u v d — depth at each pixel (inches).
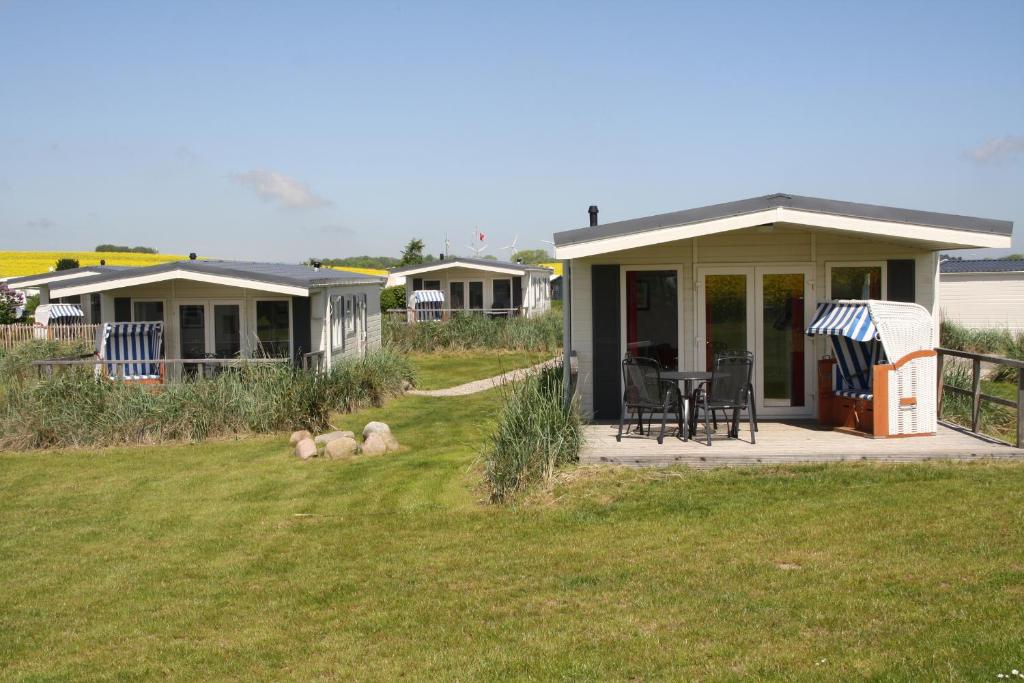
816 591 233.6
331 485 415.5
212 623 254.4
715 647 204.8
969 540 265.3
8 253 2304.4
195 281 666.8
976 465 357.4
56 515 382.0
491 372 910.4
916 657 188.7
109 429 531.8
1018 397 375.6
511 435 374.9
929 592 226.1
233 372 595.5
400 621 241.8
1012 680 173.6
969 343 912.9
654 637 213.9
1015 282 1042.7
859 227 400.5
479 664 207.3
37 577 301.9
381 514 361.1
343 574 289.0
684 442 401.4
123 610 269.0
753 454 371.2
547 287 1669.5
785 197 403.2
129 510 387.2
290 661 221.8
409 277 1434.5
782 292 454.9
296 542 330.3
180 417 539.2
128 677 218.4
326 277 741.3
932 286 447.8
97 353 672.4
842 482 342.6
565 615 234.4
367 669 211.5
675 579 253.3
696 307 457.4
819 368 435.5
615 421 461.7
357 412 645.9
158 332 674.8
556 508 338.6
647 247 458.0
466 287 1422.2
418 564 291.9
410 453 487.8
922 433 401.7
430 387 806.5
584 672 197.6
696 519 310.5
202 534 347.9
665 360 460.1
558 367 514.9
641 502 334.0
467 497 376.5
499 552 296.2
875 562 252.5
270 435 543.5
